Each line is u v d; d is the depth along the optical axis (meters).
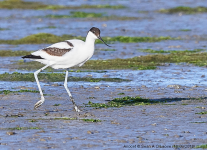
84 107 13.27
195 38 30.78
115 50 26.14
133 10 50.16
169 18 43.00
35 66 20.97
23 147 9.34
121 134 10.29
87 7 52.88
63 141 9.75
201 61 21.95
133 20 41.94
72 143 9.62
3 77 18.02
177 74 18.92
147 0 60.41
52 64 12.87
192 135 10.16
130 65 21.06
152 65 21.09
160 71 19.67
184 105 13.35
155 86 16.53
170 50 25.69
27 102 13.89
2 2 55.53
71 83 17.16
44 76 18.36
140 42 29.59
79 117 11.94
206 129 10.63
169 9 48.84
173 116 11.96
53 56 12.64
